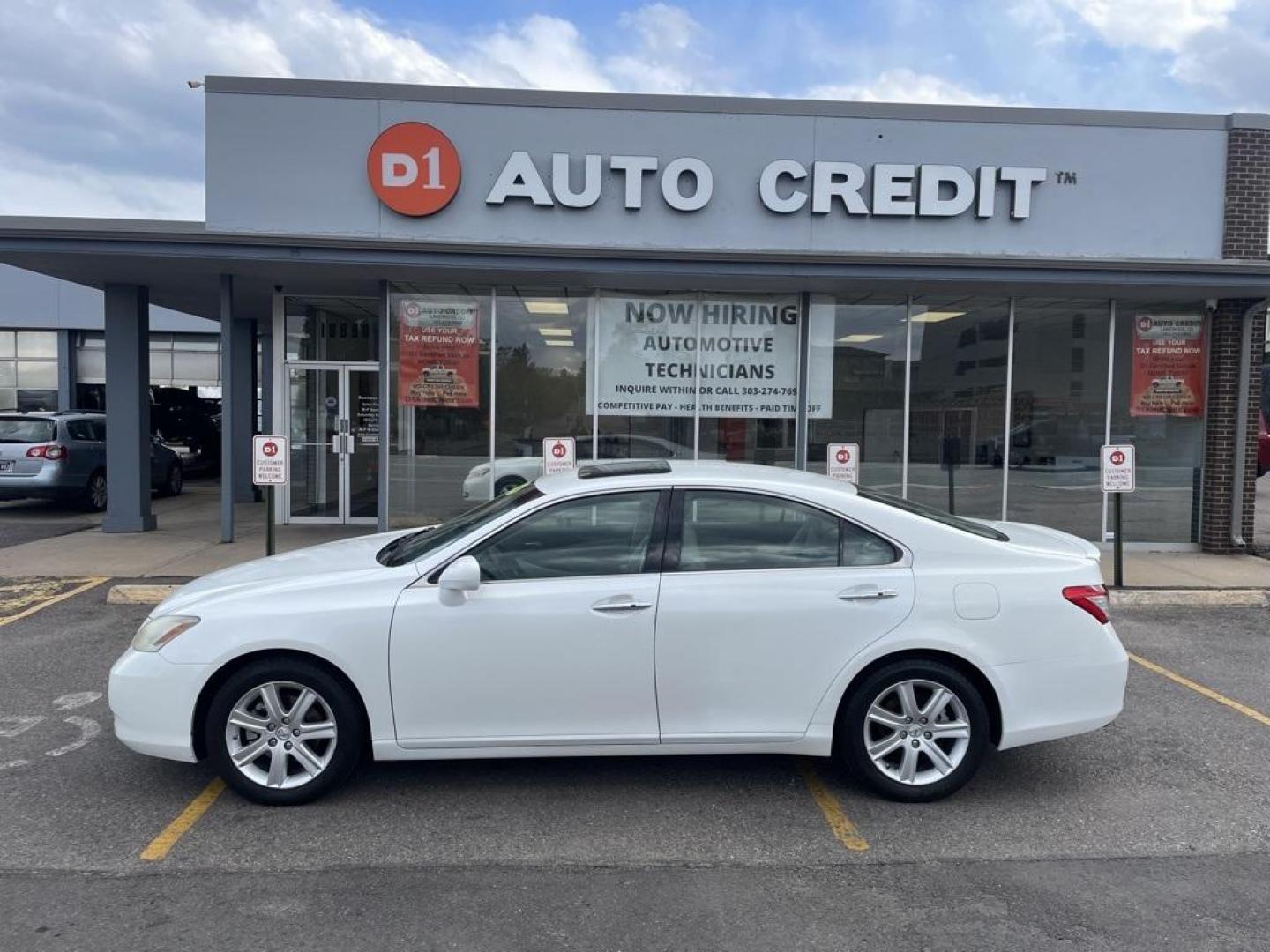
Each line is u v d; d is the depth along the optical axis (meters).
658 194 10.55
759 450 11.27
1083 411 11.34
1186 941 3.16
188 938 3.14
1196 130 10.80
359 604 4.07
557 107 10.41
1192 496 11.34
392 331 11.00
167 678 4.06
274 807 4.15
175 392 20.00
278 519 12.76
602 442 11.16
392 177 10.33
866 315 11.15
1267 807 4.27
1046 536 4.90
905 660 4.20
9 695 5.71
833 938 3.19
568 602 4.09
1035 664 4.20
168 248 9.24
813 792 4.39
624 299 11.09
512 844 3.84
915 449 11.27
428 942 3.14
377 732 4.09
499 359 11.06
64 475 13.71
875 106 10.55
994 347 11.27
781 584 4.16
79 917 3.26
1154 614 8.41
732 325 11.15
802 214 10.63
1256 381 11.05
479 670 4.07
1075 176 10.74
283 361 12.54
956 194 10.63
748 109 10.49
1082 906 3.40
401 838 3.88
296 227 10.41
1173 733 5.25
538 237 10.52
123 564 9.60
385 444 10.97
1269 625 7.97
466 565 3.99
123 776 4.50
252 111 10.31
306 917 3.28
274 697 4.12
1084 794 4.40
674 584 4.15
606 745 4.15
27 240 9.06
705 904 3.39
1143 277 9.70
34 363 23.11
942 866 3.70
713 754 4.29
